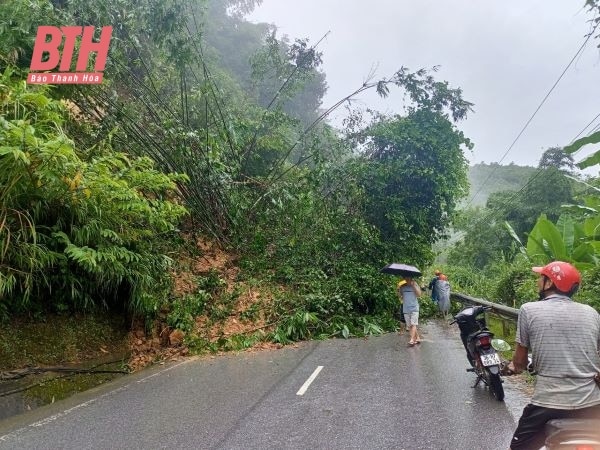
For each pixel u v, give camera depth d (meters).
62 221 7.26
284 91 15.31
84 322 8.06
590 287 8.21
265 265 12.77
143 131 11.29
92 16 10.38
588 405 2.95
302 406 5.73
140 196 8.45
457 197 17.80
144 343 8.85
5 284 6.17
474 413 5.41
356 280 12.95
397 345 9.84
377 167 16.28
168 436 4.79
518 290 11.66
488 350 6.08
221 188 13.14
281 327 10.38
